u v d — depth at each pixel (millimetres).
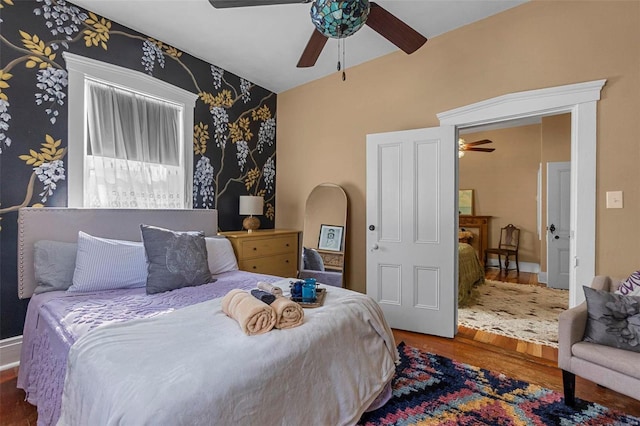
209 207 3539
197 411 964
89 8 2553
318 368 1391
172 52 3154
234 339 1283
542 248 4891
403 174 3057
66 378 1222
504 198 6070
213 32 2906
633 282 1888
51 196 2402
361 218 3539
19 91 2266
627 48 2119
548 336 2832
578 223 2275
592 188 2227
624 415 1701
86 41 2572
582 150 2260
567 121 4555
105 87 2686
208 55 3336
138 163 2887
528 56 2500
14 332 2262
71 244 2250
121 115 2777
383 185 3160
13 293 2254
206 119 3492
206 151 3500
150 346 1208
